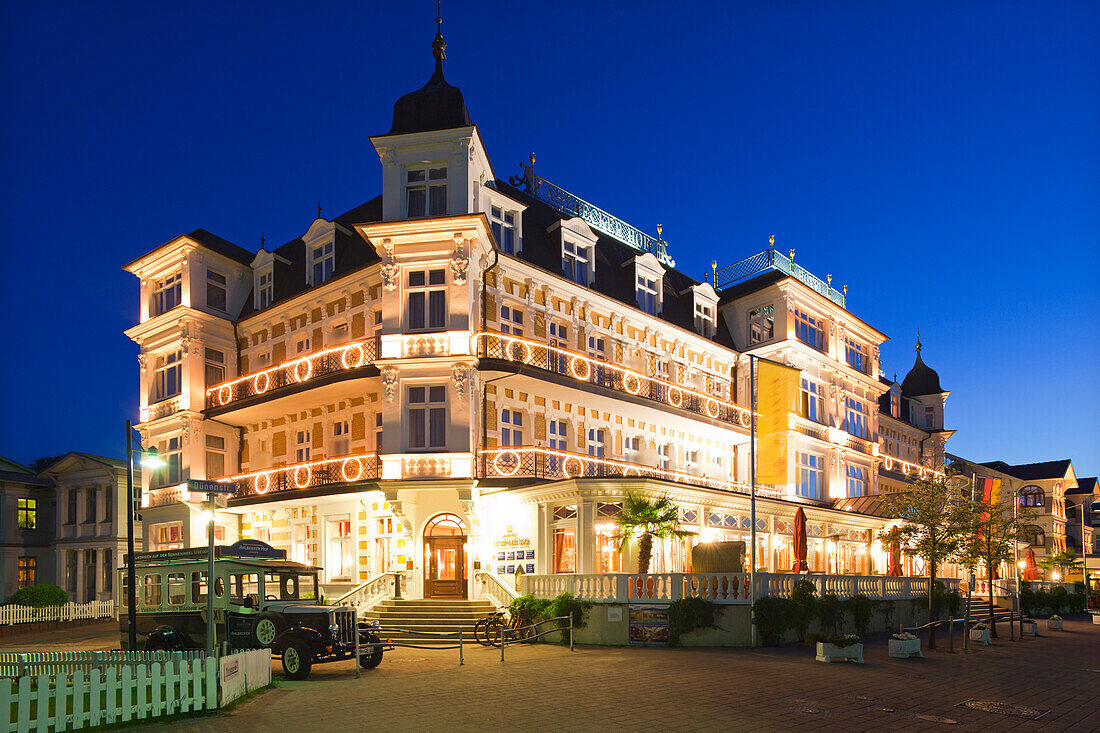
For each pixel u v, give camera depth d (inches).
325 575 1085.1
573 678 586.2
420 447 986.7
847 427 1624.0
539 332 1119.0
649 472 1182.9
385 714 447.8
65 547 1608.0
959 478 1250.6
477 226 973.8
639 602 824.3
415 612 930.7
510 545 991.6
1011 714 471.8
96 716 400.2
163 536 1275.8
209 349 1279.5
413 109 1033.5
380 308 1069.1
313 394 1104.8
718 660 693.9
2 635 1090.7
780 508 1189.7
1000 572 1786.4
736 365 1480.1
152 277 1348.4
